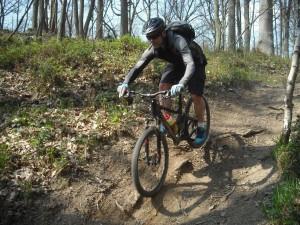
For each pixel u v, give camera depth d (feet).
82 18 58.75
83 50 30.99
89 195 17.54
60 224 16.31
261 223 15.43
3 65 29.07
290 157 18.06
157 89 26.63
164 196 17.72
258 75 33.78
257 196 17.08
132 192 17.79
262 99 27.91
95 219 16.65
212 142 21.47
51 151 19.17
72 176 18.29
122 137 21.16
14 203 16.72
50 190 17.56
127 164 19.29
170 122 18.26
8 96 24.73
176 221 16.55
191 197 17.63
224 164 19.72
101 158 19.54
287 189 15.93
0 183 17.43
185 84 16.43
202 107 19.84
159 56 18.04
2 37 37.11
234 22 60.34
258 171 18.80
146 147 17.25
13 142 20.08
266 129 22.99
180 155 20.36
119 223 16.57
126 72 28.94
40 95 25.17
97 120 22.38
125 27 54.19
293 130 20.45
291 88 19.10
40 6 54.34
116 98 24.79
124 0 54.24
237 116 24.94
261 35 53.06
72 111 23.41
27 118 22.26
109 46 34.37
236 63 36.63
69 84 26.50
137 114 23.21
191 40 18.38
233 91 28.73
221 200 17.31
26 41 36.09
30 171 18.26
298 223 14.66
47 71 26.81
